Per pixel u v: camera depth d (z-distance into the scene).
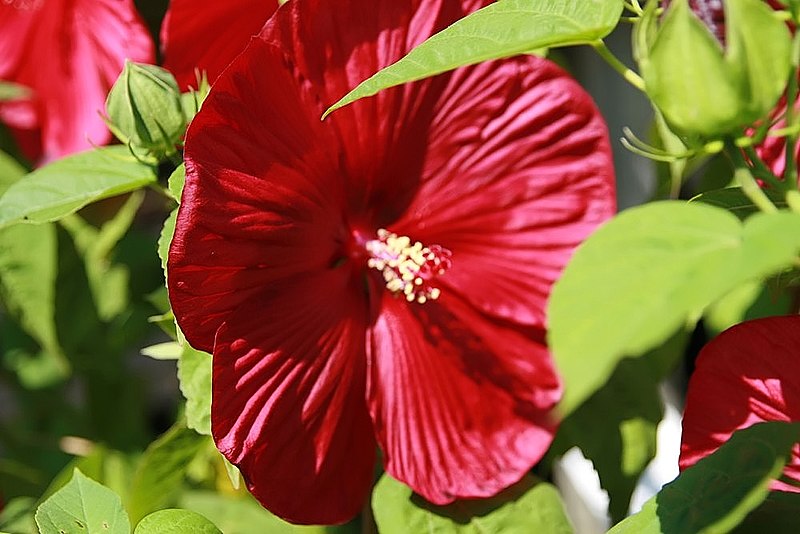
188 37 0.98
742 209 0.89
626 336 0.72
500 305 0.96
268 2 0.98
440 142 0.95
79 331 1.20
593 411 1.02
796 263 0.79
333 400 0.94
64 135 1.11
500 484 0.94
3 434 1.25
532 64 0.94
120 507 0.89
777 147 0.88
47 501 0.89
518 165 0.95
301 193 0.92
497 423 0.95
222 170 0.88
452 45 0.82
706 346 0.90
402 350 0.96
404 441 0.95
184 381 0.94
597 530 1.32
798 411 0.88
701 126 0.79
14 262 1.16
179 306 0.88
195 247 0.87
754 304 1.06
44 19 1.08
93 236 1.18
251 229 0.90
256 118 0.89
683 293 0.73
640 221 0.75
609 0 0.82
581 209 0.95
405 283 0.96
